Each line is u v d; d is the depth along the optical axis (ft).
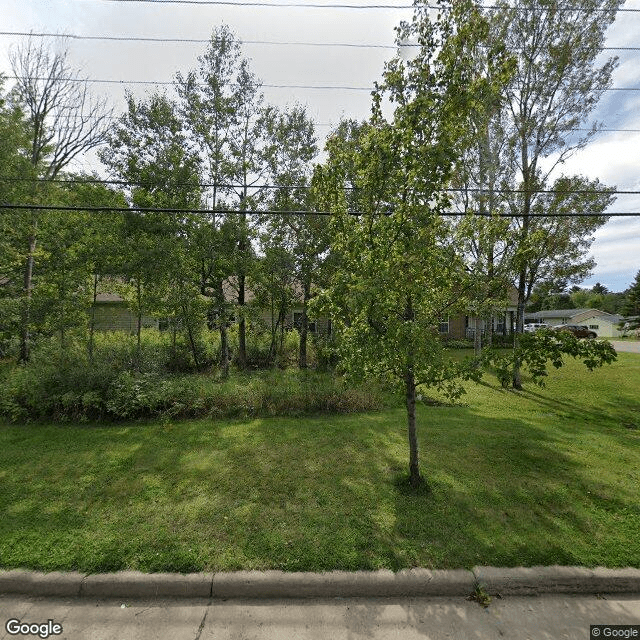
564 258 36.37
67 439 16.97
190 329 34.32
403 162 11.31
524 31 31.89
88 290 28.91
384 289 10.71
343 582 8.24
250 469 13.83
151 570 8.48
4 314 31.17
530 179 34.58
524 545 9.45
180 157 32.27
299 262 38.86
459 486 12.55
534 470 13.94
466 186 37.91
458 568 8.63
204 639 7.07
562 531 10.08
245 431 18.21
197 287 35.42
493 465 14.35
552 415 23.13
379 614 7.72
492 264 12.92
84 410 19.86
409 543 9.46
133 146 33.40
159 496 11.78
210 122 36.91
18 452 15.35
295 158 39.34
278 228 39.09
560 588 8.39
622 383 34.37
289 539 9.55
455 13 10.80
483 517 10.69
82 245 27.96
